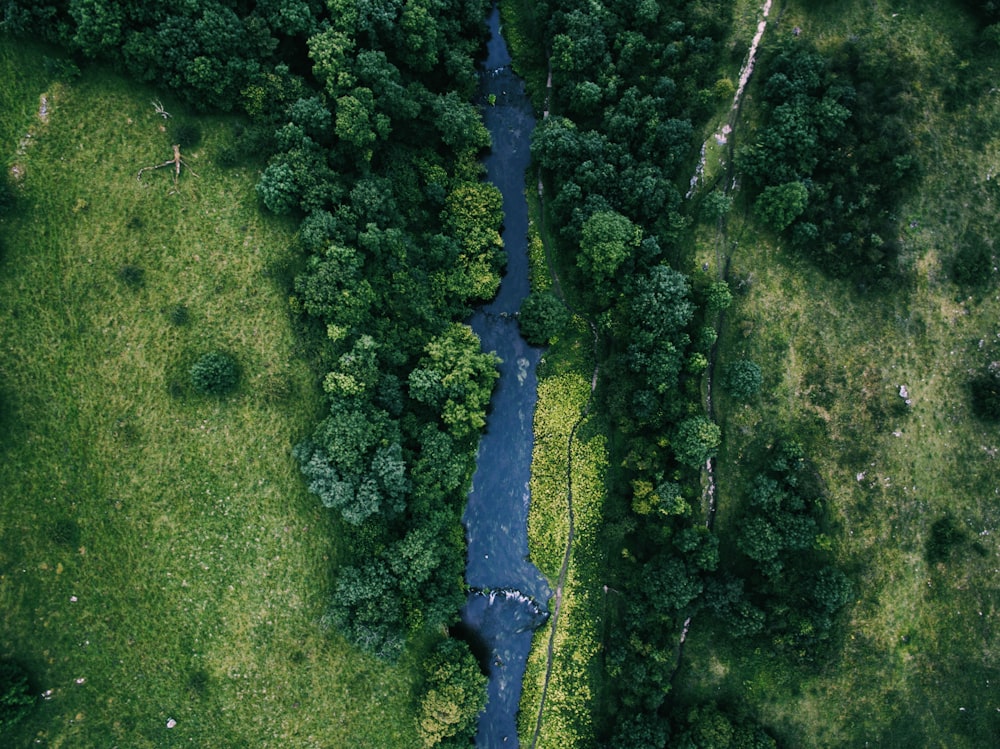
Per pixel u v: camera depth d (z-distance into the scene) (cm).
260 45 5759
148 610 5716
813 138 5869
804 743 5944
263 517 5862
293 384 5934
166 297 5803
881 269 5894
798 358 6081
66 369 5653
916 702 5853
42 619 5541
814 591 5644
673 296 5966
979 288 5944
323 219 5712
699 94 6131
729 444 6141
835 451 5962
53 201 5650
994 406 5753
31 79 5603
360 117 5797
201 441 5809
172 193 5841
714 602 5878
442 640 6184
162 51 5475
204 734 5769
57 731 5522
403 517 6038
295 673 5884
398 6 6081
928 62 6062
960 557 5847
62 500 5612
